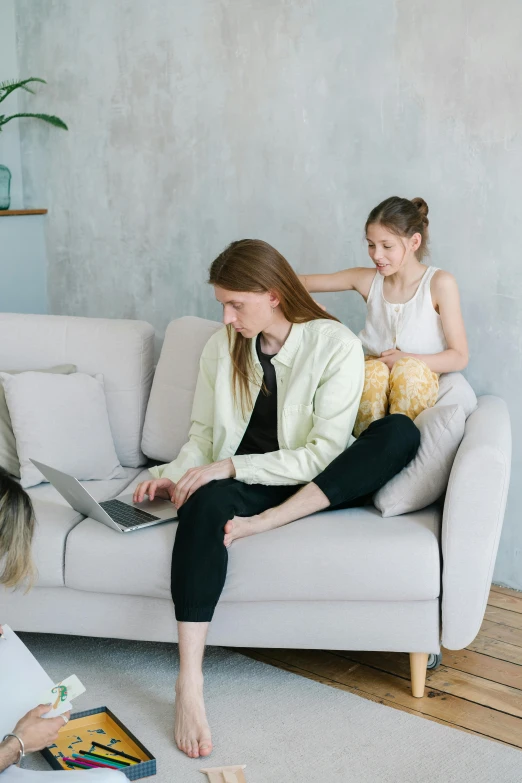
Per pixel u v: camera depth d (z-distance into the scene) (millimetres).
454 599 2055
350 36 2885
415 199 2674
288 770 1869
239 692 2199
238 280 2207
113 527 2172
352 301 3047
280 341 2350
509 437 2166
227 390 2416
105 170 3639
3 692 1716
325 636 2143
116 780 1546
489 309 2762
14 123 3854
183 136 3373
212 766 1881
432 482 2158
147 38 3396
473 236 2752
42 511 2332
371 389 2365
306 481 2236
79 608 2242
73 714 1979
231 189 3283
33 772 1549
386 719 2068
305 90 3020
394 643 2117
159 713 2096
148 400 2842
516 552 2830
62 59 3662
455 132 2727
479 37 2631
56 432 2623
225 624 2178
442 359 2555
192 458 2443
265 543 2086
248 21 3111
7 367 2896
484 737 2000
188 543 2047
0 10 3736
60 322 2920
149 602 2199
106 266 3730
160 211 3510
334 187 3020
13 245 3764
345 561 2047
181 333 2777
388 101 2844
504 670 2320
